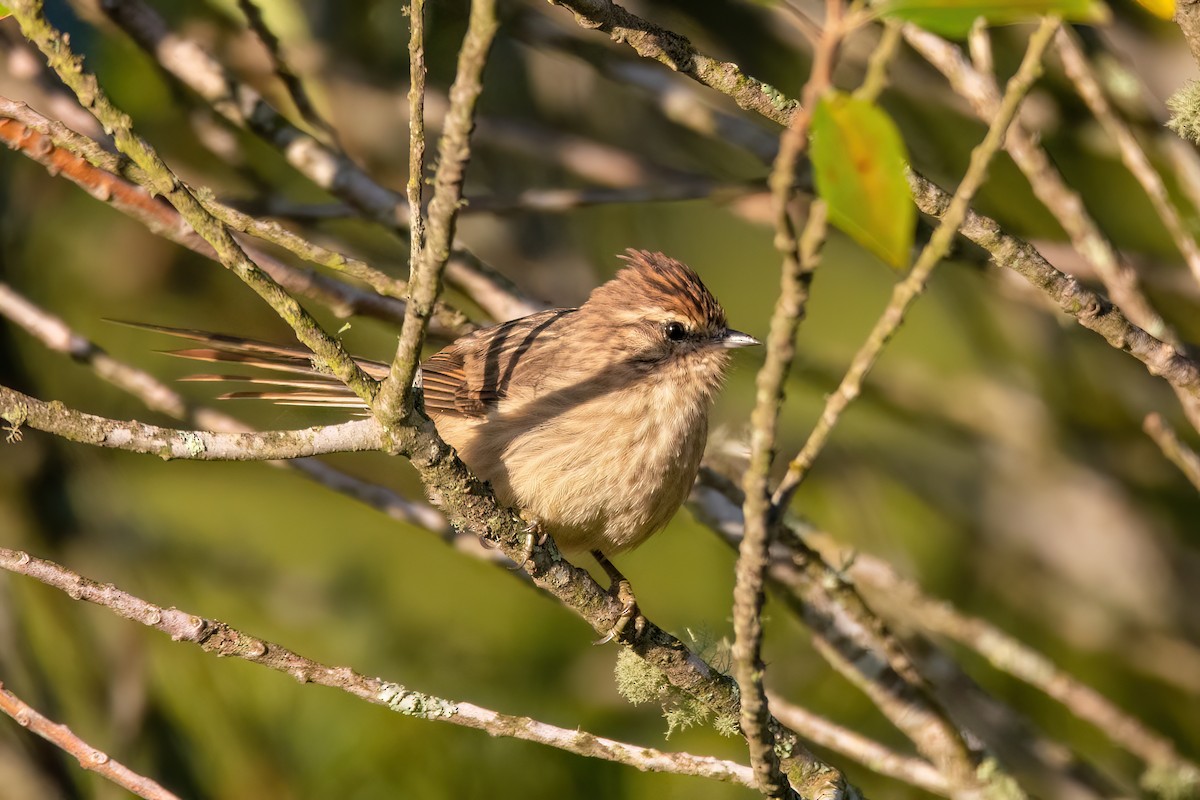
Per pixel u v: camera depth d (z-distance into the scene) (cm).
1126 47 1142
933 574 1368
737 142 1103
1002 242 723
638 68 1120
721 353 941
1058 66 1153
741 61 1254
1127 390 1353
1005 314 1358
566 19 1134
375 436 654
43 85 997
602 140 1342
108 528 1272
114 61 1138
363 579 1341
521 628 1315
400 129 1270
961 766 912
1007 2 446
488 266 1087
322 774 1214
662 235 1462
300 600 1326
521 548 699
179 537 1346
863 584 1034
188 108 1103
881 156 457
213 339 884
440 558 1353
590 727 1234
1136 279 846
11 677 1145
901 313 586
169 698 1238
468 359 934
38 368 1322
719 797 1178
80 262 1343
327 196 1280
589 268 1348
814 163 461
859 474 1362
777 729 772
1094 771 1061
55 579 638
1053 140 1345
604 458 891
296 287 996
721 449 1036
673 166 1358
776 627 1309
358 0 1228
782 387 519
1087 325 732
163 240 1348
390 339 1368
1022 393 1338
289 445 645
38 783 1120
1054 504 1348
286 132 1027
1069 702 1009
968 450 1352
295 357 902
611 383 905
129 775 669
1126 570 1331
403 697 698
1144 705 1316
